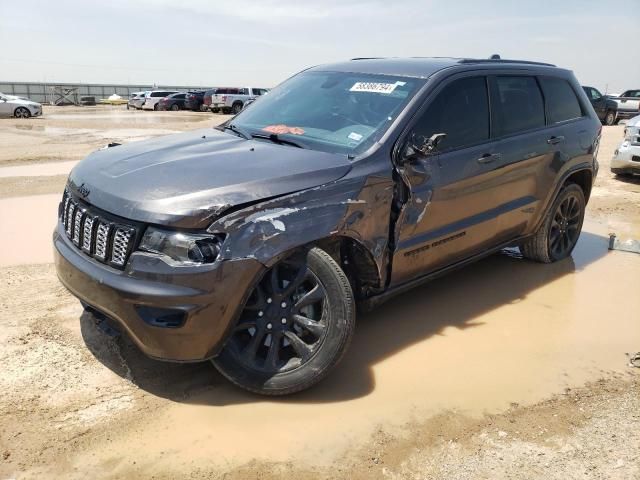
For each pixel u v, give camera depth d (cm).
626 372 382
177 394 332
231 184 311
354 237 346
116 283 299
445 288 516
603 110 2634
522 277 552
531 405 339
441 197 404
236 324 313
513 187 483
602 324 453
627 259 619
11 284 473
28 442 286
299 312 328
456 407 333
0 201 763
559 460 292
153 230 297
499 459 291
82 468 271
